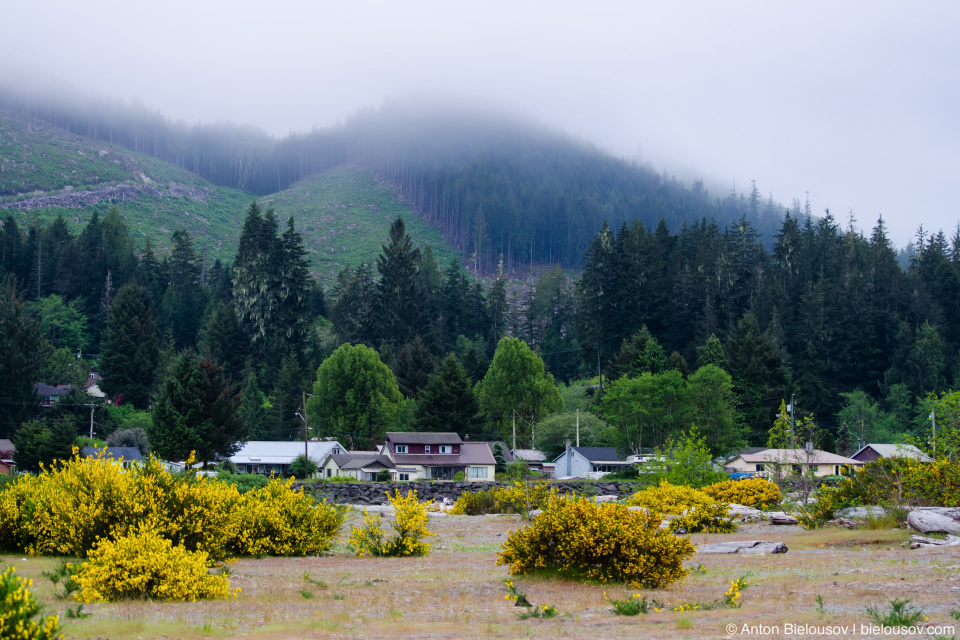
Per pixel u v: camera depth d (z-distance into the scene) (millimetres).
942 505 24047
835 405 96938
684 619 9336
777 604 10453
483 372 107250
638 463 55781
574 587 12789
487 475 68375
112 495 15445
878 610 9656
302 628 9125
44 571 13586
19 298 99062
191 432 60375
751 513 28422
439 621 9742
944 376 99125
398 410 83312
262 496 19922
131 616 9836
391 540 18891
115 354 95375
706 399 71125
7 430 79688
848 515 24484
